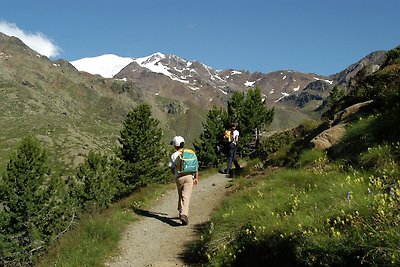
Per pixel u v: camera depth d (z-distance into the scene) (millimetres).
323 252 5477
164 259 8867
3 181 39844
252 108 39531
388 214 5480
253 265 7020
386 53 18094
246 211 8852
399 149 8555
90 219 11281
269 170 15609
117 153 47250
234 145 20531
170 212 13055
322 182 8977
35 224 39688
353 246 5164
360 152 10180
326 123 14820
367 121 11055
